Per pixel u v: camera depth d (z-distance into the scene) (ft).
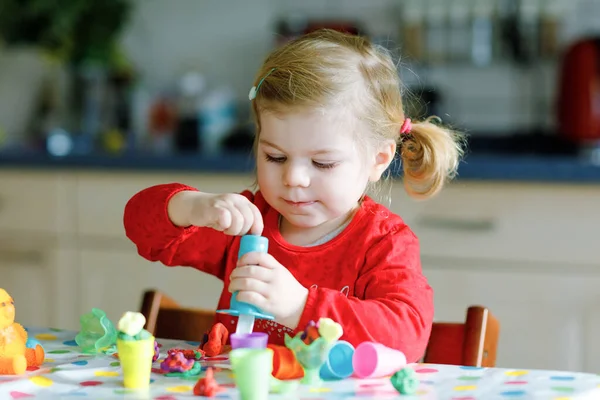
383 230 3.85
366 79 3.75
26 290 7.87
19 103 9.45
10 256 7.89
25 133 9.47
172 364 3.00
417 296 3.53
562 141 8.49
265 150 3.56
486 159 6.79
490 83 8.92
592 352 6.63
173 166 7.38
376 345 3.00
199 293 7.54
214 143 9.04
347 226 3.90
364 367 2.96
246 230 3.33
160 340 3.71
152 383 2.89
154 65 9.76
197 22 9.62
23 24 9.21
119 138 8.91
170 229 3.58
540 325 6.72
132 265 7.63
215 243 4.06
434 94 8.58
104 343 3.30
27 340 3.19
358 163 3.66
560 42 8.71
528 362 6.75
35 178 7.79
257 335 2.95
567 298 6.66
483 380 2.94
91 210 7.68
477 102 8.95
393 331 3.26
